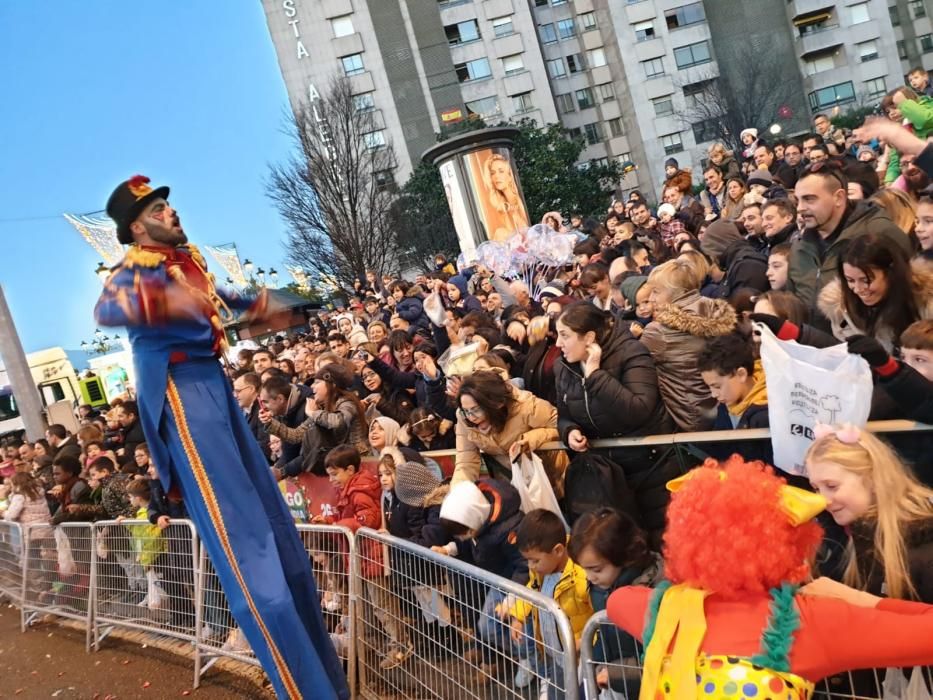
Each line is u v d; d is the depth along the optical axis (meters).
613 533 2.67
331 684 3.32
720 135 43.34
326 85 45.50
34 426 14.44
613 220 9.59
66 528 6.38
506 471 4.10
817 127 10.96
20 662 6.15
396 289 10.98
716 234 6.31
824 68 47.94
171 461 3.42
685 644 1.88
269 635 3.25
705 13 47.84
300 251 32.09
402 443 5.17
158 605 5.34
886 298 3.16
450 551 3.75
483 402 3.80
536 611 2.61
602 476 3.46
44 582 6.76
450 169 15.13
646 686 1.94
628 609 2.13
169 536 5.19
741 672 1.79
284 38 45.66
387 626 3.65
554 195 38.97
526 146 39.75
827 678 2.06
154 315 3.17
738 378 3.21
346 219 31.33
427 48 46.12
